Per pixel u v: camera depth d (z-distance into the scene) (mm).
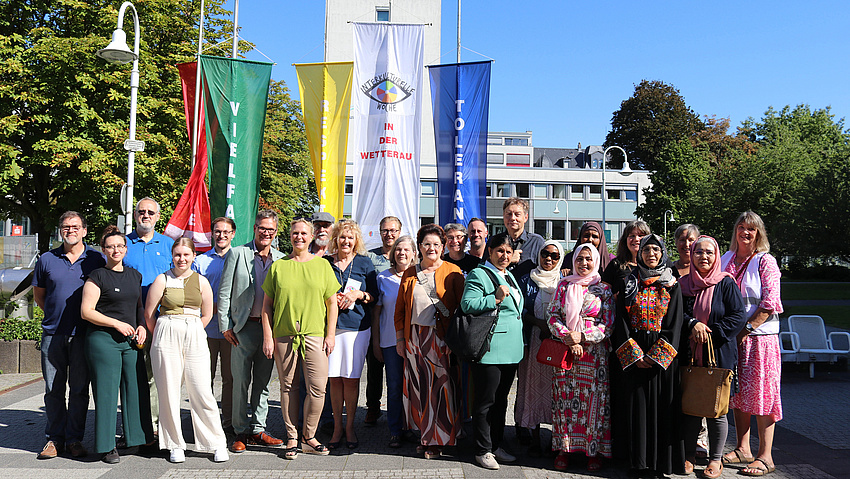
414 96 9047
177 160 17047
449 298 5234
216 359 6059
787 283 31344
